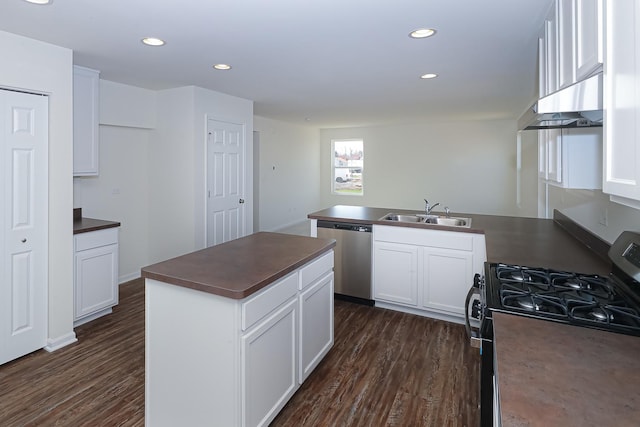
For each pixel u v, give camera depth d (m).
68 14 2.21
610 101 1.04
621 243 1.64
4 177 2.51
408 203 8.09
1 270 2.53
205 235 4.31
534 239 2.65
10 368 2.54
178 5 2.09
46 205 2.74
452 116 6.59
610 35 1.04
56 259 2.82
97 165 3.48
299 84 4.02
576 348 1.07
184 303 1.80
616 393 0.85
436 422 2.04
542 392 0.86
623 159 0.94
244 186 4.90
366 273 3.68
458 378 2.46
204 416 1.78
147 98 4.30
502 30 2.46
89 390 2.32
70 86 2.85
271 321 1.89
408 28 2.43
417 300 3.43
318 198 9.06
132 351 2.81
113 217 4.21
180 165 4.24
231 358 1.68
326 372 2.52
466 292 3.20
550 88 1.94
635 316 1.26
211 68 3.38
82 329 3.17
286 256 2.24
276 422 2.03
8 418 2.05
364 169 8.48
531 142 5.62
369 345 2.91
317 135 8.91
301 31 2.48
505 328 1.21
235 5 2.09
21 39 2.55
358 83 3.98
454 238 3.21
